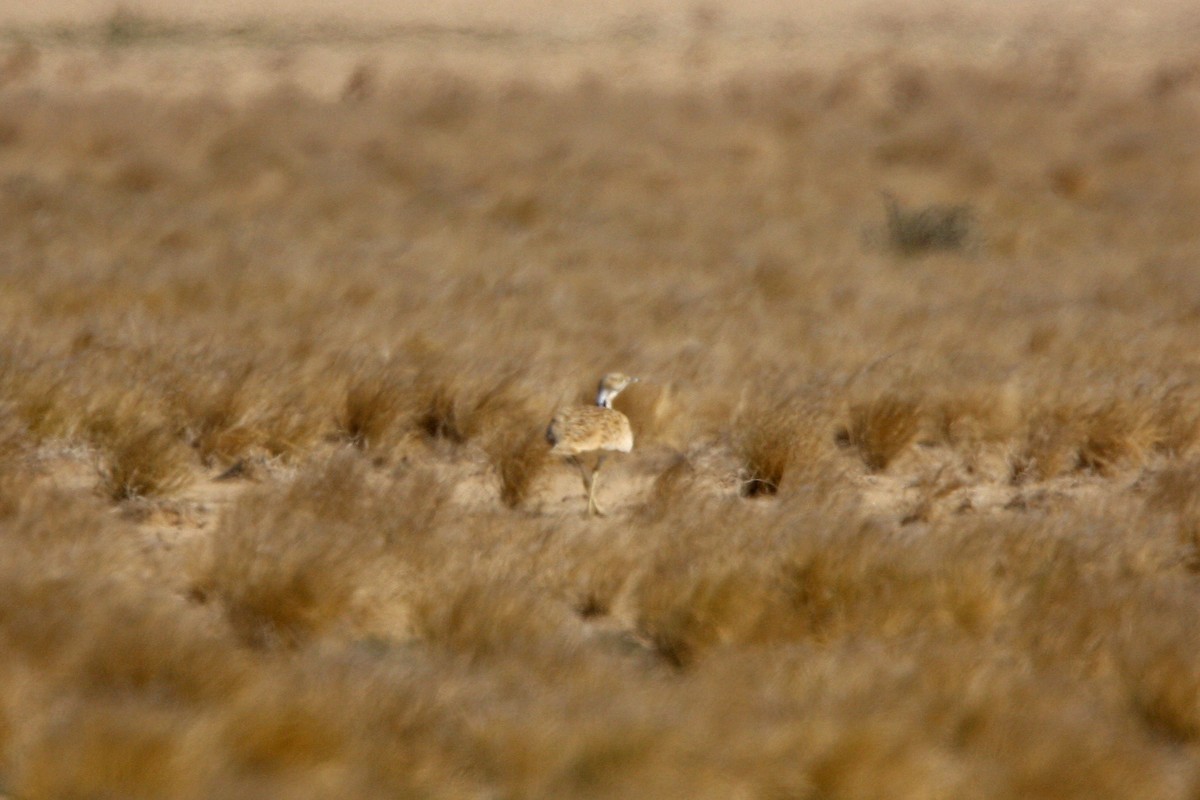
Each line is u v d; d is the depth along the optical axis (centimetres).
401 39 18288
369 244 5831
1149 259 6256
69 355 3600
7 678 1775
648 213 7012
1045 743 1841
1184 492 2958
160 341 3731
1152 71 17050
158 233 5834
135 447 2884
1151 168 9219
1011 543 2570
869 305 5019
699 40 19388
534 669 2011
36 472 2872
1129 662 2128
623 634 2347
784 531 2523
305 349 3775
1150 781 1812
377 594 2262
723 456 3278
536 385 3516
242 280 4759
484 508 2803
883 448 3350
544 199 7238
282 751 1717
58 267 4859
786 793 1722
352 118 10681
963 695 1953
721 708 1862
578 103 12275
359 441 3269
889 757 1758
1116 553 2562
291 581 2188
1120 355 4328
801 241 6397
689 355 4047
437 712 1825
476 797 1695
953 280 5662
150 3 19712
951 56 18838
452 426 3350
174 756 1642
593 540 2552
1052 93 13800
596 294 4966
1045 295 5319
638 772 1712
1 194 6694
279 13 19750
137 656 1888
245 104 12012
